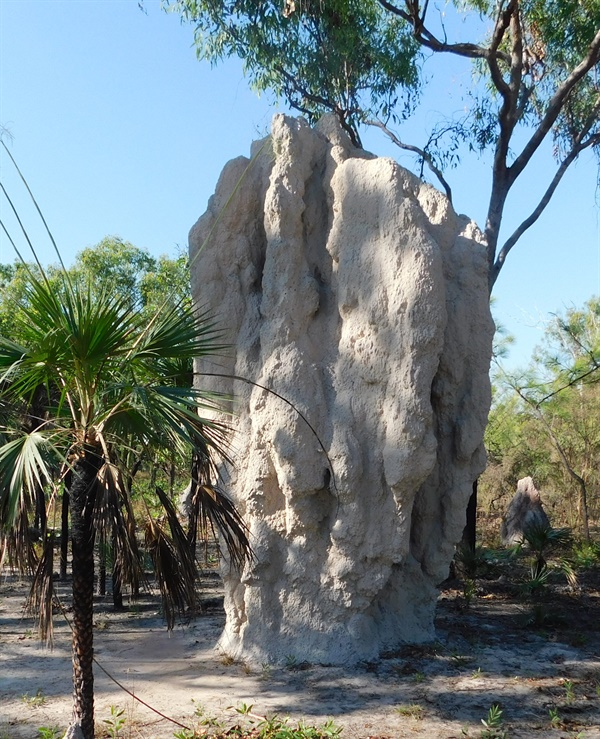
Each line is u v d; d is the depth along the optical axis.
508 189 14.91
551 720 6.70
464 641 9.22
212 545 14.91
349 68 15.16
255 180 9.41
